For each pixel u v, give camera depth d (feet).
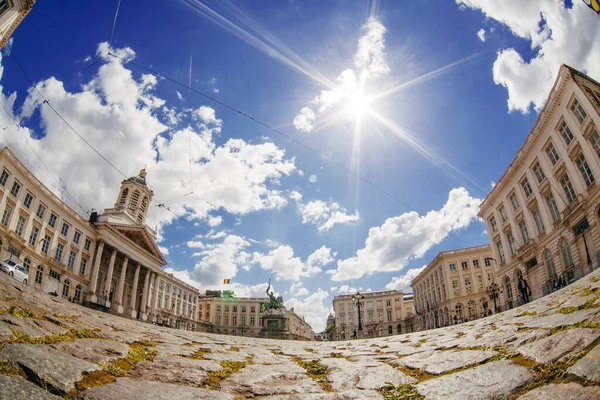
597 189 74.64
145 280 203.21
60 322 20.12
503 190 120.57
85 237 163.84
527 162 104.01
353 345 35.78
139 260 196.54
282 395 14.05
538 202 99.14
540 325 21.16
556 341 15.64
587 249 79.92
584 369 11.17
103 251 179.32
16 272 84.43
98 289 173.58
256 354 24.99
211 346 26.53
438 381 14.93
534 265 104.12
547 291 96.22
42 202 137.49
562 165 87.51
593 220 77.05
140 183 223.71
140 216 217.36
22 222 127.54
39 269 135.13
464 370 15.92
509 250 120.47
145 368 15.72
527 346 16.76
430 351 23.09
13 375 10.67
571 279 86.28
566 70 80.59
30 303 22.67
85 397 10.83
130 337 22.48
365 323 308.40
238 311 333.83
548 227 94.48
